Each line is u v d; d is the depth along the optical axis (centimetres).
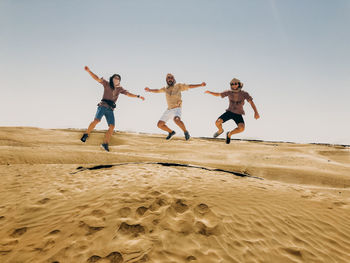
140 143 2334
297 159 1462
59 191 381
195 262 211
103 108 709
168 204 324
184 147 2062
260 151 1980
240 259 224
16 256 212
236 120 607
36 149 891
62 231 254
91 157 888
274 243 263
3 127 2061
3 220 282
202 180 467
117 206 312
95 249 223
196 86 633
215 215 301
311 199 427
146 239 240
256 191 426
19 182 443
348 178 938
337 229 322
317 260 245
